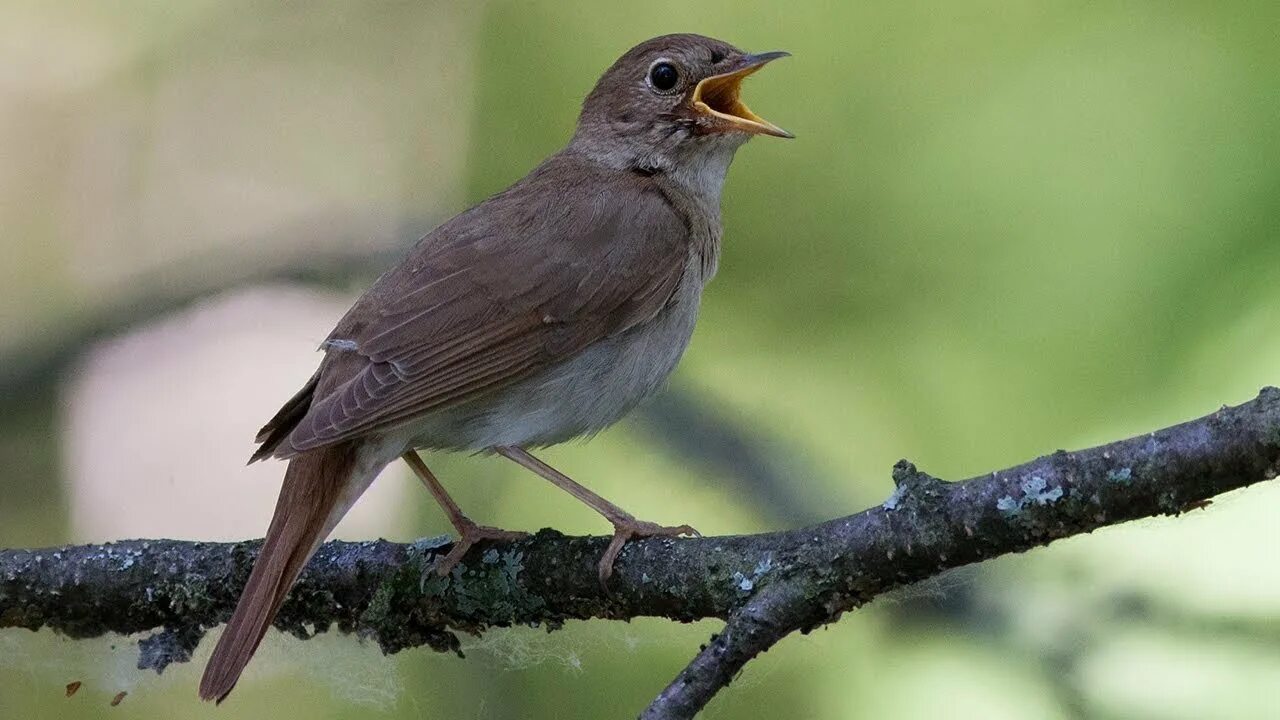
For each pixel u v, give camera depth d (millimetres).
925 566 6742
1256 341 10242
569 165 9602
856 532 6805
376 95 17594
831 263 11977
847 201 12039
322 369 8266
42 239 18031
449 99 17094
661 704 6695
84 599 8227
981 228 11648
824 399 11734
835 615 6859
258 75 17812
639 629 10281
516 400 8453
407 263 8648
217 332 16312
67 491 15625
